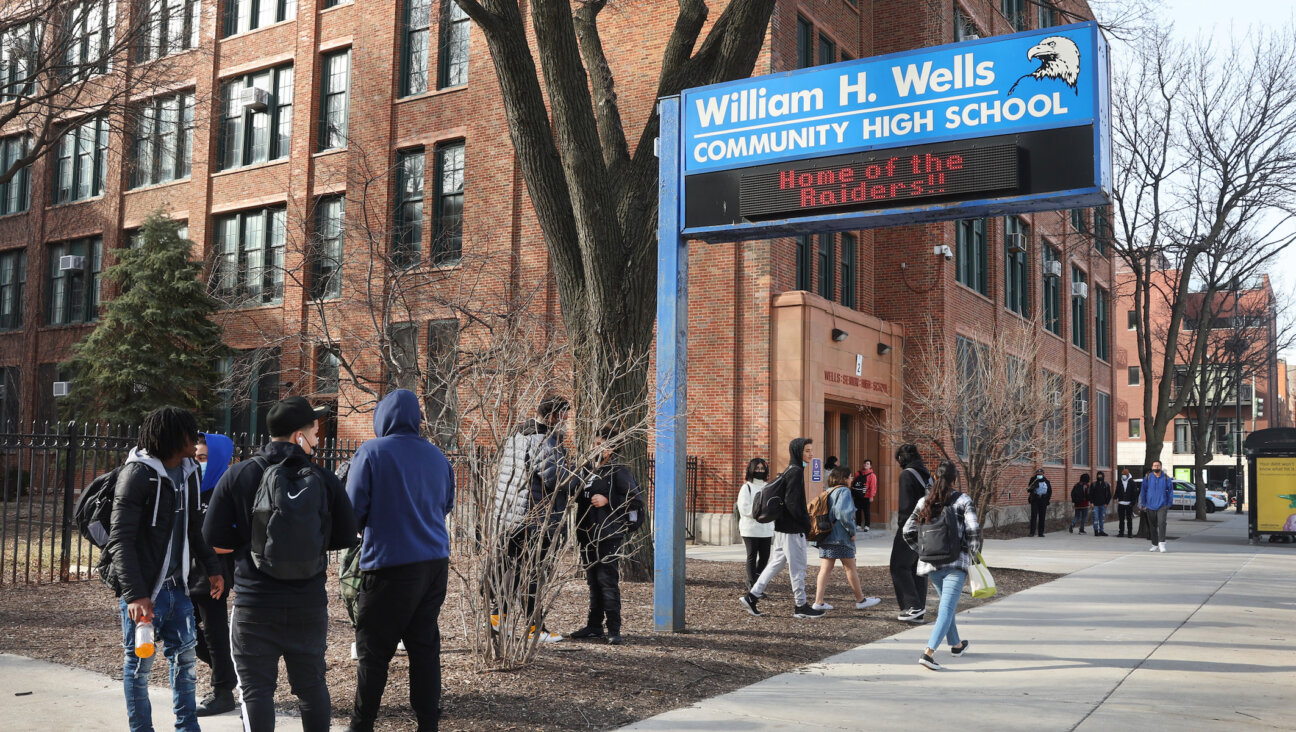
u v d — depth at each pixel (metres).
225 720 5.91
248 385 22.06
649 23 21.94
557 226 13.29
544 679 7.00
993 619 10.80
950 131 8.73
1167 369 28.45
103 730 5.61
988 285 28.78
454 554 7.84
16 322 33.94
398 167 25.34
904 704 6.76
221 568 5.74
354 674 7.08
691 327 21.31
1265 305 48.53
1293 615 11.26
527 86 12.95
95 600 10.50
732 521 20.28
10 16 20.19
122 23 22.34
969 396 17.97
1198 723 6.36
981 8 28.41
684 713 6.36
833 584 13.50
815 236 23.02
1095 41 8.27
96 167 32.16
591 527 8.55
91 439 13.33
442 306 17.02
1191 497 53.78
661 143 10.05
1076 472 36.75
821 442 20.78
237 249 28.55
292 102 27.92
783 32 21.42
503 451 7.39
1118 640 9.48
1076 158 8.23
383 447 5.34
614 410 12.12
